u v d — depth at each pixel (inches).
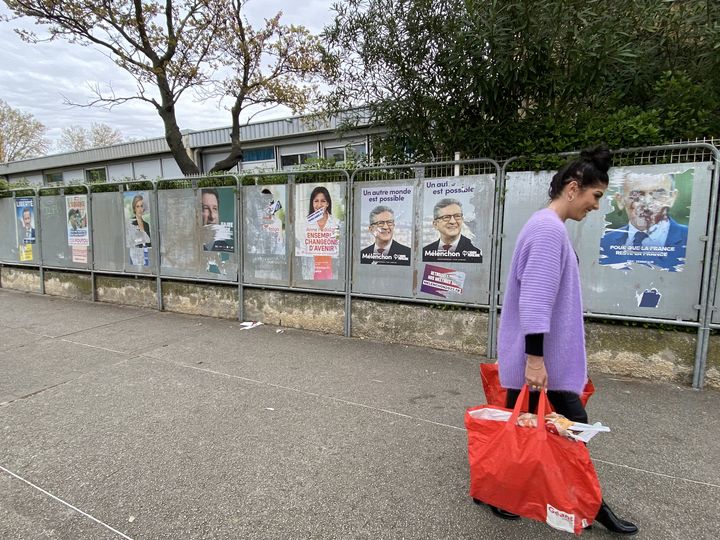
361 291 208.2
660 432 121.3
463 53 165.8
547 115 171.2
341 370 170.6
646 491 95.8
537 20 151.9
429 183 186.9
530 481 74.0
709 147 141.0
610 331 160.4
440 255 187.6
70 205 313.3
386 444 116.3
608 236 156.6
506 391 93.0
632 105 176.4
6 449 115.4
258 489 97.8
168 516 89.6
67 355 192.2
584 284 161.5
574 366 81.7
